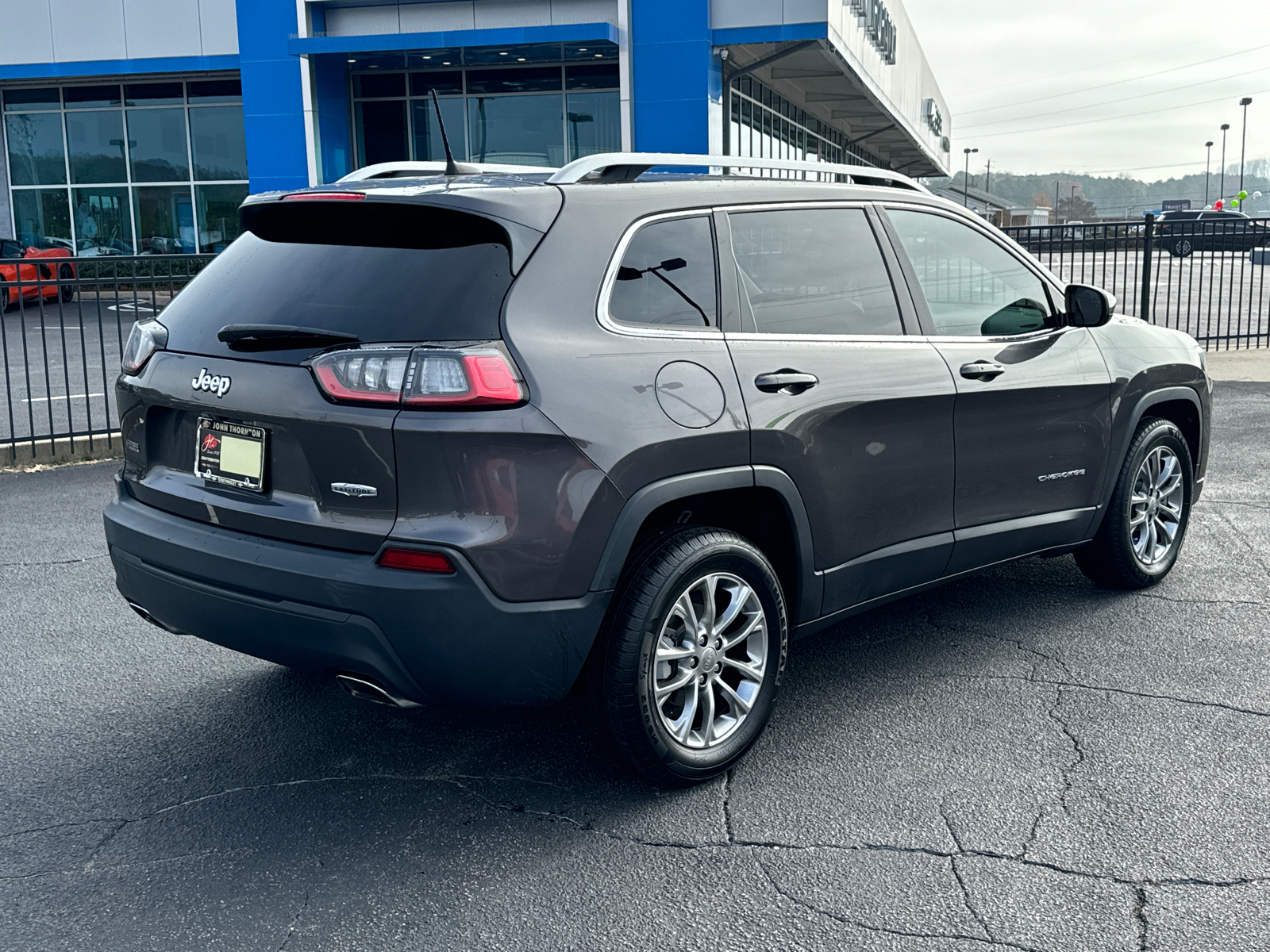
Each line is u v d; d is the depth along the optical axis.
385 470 2.73
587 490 2.81
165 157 25.69
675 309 3.14
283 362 2.90
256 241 3.29
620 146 21.30
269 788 3.25
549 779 3.29
